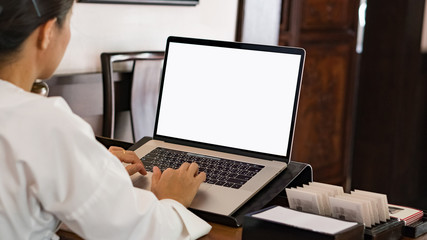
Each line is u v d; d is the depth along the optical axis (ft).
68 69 8.04
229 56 5.05
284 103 4.80
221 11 10.55
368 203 3.80
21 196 3.17
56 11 3.34
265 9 11.33
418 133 16.11
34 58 3.39
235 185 4.43
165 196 4.04
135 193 3.43
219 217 4.09
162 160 4.89
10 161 3.14
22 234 3.24
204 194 4.34
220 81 5.06
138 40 9.03
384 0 14.90
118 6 8.60
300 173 4.64
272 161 4.76
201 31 10.19
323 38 14.24
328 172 15.37
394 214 4.19
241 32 10.93
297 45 13.50
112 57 8.07
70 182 3.18
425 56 15.67
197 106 5.14
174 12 9.57
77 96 8.07
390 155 15.47
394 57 15.02
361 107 15.71
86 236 3.27
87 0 7.98
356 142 15.96
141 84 8.61
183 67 5.21
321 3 13.99
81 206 3.20
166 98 5.26
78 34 8.09
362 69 15.49
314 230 3.36
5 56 3.29
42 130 3.16
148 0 8.87
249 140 4.90
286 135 4.77
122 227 3.31
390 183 15.56
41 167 3.14
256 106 4.91
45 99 3.27
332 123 15.16
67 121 3.21
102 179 3.26
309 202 3.93
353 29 15.03
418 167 16.35
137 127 8.59
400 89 15.14
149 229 3.48
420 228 4.05
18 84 3.38
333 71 14.76
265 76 4.90
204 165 4.75
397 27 14.87
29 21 3.24
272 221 3.50
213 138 5.04
